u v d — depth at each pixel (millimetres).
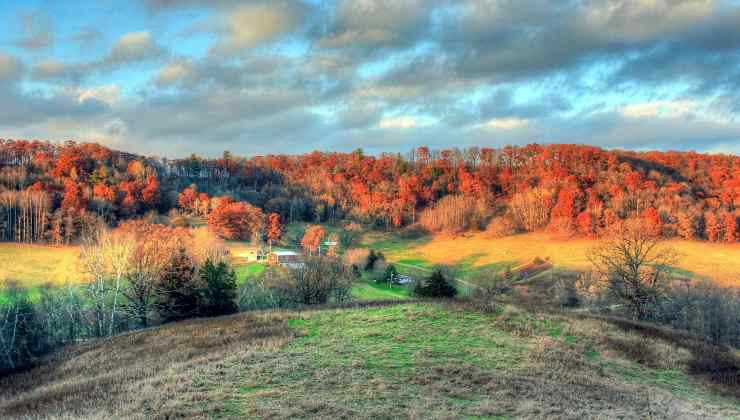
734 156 174750
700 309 60312
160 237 91625
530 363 24875
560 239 139625
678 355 28688
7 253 94250
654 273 46750
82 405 18953
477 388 21094
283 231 145875
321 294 54531
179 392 19703
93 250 52875
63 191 135000
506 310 34000
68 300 51875
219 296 45688
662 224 125062
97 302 50125
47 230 106688
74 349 35500
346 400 18984
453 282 92125
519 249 134375
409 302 37250
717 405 22141
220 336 30203
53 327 47719
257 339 28047
